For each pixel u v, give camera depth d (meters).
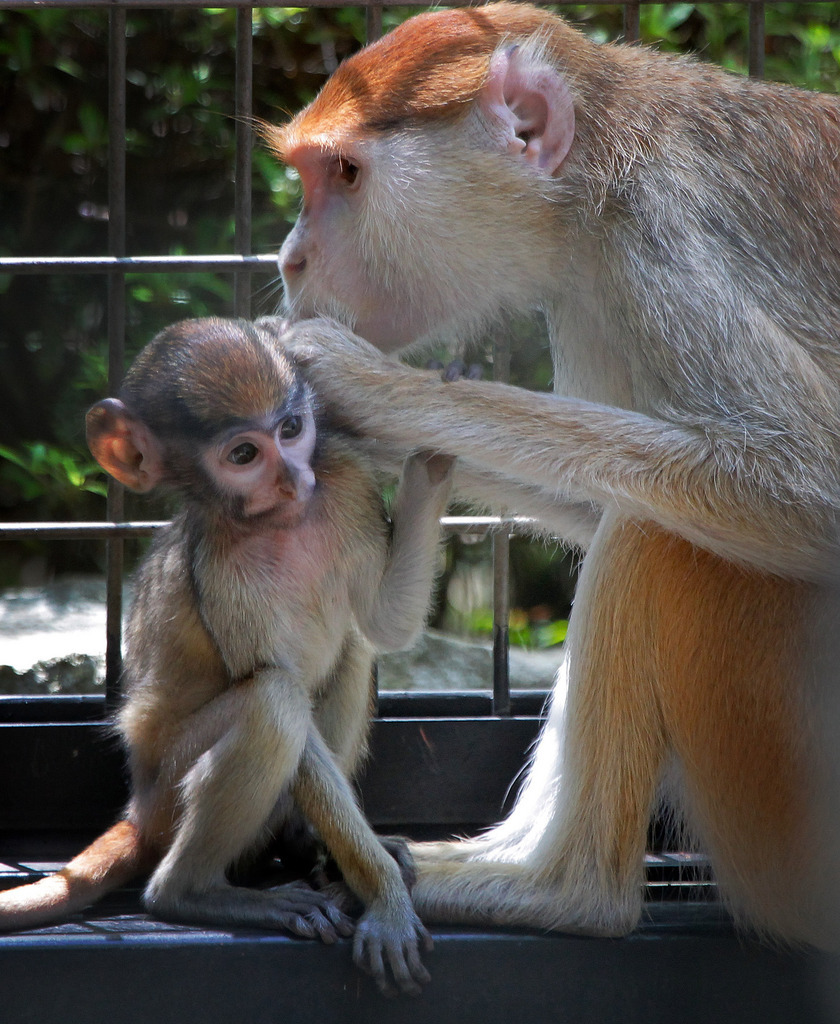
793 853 5.59
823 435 5.50
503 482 6.57
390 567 6.15
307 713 5.61
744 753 5.59
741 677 5.56
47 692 9.45
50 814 6.97
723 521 5.44
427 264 6.14
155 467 5.85
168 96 12.81
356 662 6.39
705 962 5.53
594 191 5.93
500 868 5.80
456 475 6.60
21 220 13.16
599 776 5.64
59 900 5.59
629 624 5.61
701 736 5.61
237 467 5.69
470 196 6.07
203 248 12.70
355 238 6.23
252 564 5.79
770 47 12.34
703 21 12.30
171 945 5.31
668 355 5.59
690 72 6.28
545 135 6.05
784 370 5.50
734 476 5.41
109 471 5.94
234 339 5.79
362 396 5.85
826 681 5.54
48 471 12.28
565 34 6.33
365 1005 5.34
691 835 5.99
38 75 12.82
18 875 6.39
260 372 5.67
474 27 6.31
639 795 5.64
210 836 5.51
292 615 5.86
